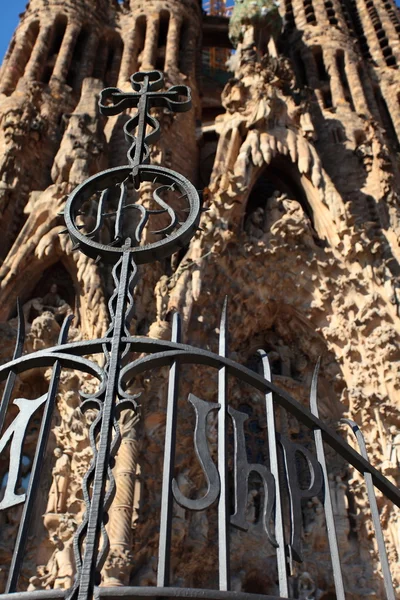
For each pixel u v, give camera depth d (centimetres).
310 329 1850
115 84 2906
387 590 425
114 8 3294
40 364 487
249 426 1702
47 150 2203
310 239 1898
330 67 3262
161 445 1311
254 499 1550
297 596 1411
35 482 417
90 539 375
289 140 2192
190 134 2572
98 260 555
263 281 1831
